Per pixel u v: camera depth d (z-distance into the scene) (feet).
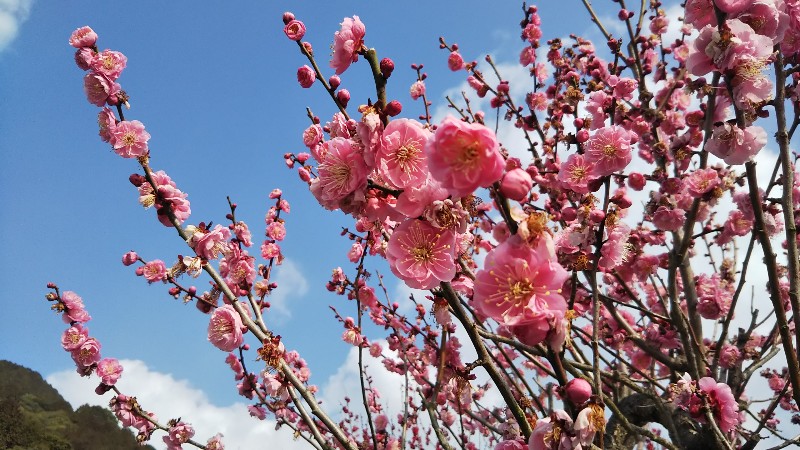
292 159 12.35
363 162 6.28
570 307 7.55
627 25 18.15
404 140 6.26
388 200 6.81
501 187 5.53
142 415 14.98
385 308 16.72
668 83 18.71
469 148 5.42
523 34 17.63
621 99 15.30
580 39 18.16
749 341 16.52
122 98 11.48
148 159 11.62
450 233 6.44
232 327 11.55
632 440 15.37
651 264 15.14
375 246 14.43
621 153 10.84
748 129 9.83
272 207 14.99
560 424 5.93
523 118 16.71
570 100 15.80
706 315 16.17
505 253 5.69
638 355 17.84
